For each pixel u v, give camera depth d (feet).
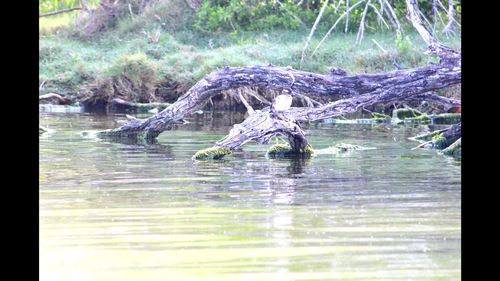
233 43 133.80
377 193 51.47
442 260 36.78
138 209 46.80
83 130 88.28
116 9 141.79
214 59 121.60
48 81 123.65
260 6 139.03
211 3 140.97
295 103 104.53
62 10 135.64
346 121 99.76
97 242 39.63
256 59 122.52
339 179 56.75
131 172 60.08
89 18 140.46
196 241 39.68
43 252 38.04
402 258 37.06
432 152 71.05
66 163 64.28
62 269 35.53
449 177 57.36
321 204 48.14
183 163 64.85
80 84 122.83
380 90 71.77
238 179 56.95
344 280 34.06
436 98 78.59
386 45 124.06
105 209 46.88
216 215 45.24
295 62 122.01
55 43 134.41
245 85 75.00
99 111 115.03
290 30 134.72
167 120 80.38
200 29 137.08
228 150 68.33
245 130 69.56
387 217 44.73
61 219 44.37
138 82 120.47
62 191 52.34
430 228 42.37
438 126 93.91
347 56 121.19
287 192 51.88
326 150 72.49
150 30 137.69
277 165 63.72
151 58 128.67
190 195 50.93
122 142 78.69
